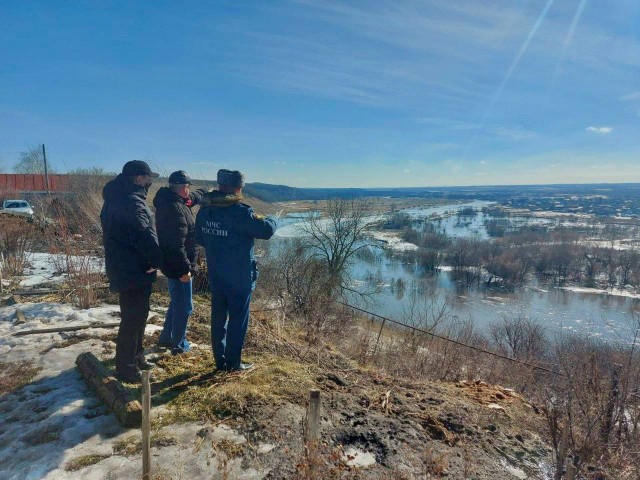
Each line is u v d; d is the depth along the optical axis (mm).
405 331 11500
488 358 11367
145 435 2461
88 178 15555
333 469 2693
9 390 3645
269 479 2625
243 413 3309
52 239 9133
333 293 12008
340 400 3701
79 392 3568
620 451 3414
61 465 2631
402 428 3385
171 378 3840
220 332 3967
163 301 6605
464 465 3047
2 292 6902
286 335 5895
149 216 3586
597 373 4098
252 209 3826
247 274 3863
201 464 2719
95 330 5125
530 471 3135
